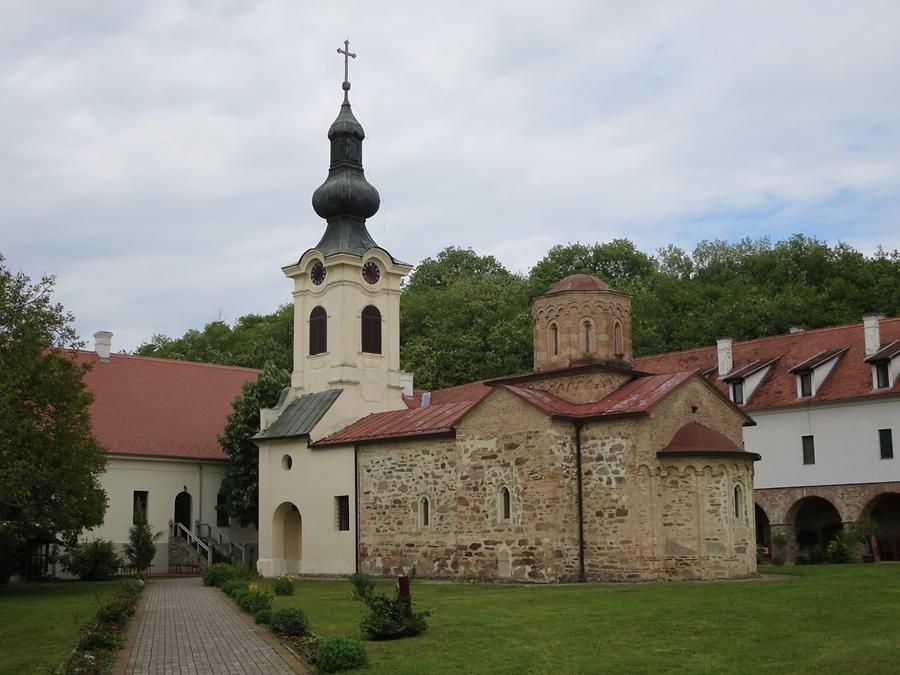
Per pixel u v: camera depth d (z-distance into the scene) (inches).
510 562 1680.6
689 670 805.9
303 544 2113.7
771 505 2436.0
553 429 1642.5
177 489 2551.7
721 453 1593.3
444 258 4527.6
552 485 1630.2
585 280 1786.4
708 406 1702.8
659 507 1590.8
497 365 3380.9
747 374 2516.0
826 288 3464.6
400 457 1924.2
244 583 1611.7
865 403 2298.2
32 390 1723.7
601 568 1616.6
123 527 2447.1
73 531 1843.0
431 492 1847.9
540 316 1828.2
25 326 1710.1
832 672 781.3
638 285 3796.8
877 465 2267.5
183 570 2456.9
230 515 2475.4
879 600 1126.4
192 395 2768.2
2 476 1561.3
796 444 2409.0
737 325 3321.9
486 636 997.8
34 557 2231.8
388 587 1695.4
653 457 1596.9
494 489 1722.4
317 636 1000.9
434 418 1940.2
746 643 914.7
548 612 1166.3
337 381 2206.0
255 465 2436.0
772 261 3882.9
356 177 2316.7
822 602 1127.6
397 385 2300.7
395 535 1914.4
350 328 2234.3
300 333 2317.9
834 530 2425.0
